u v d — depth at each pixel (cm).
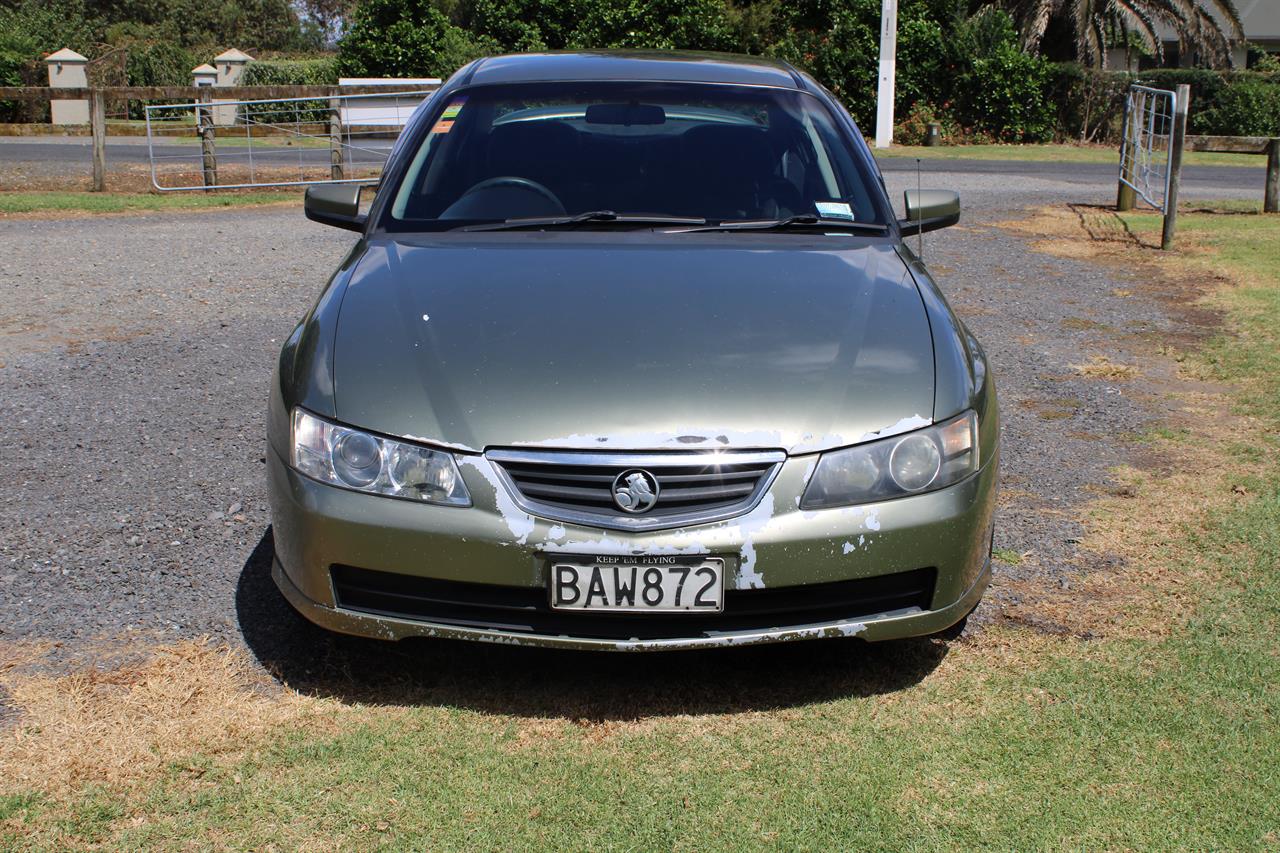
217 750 249
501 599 254
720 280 304
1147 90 1105
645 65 418
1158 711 270
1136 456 449
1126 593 331
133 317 650
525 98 395
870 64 2436
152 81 3350
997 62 2416
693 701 274
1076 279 817
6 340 590
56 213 1079
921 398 265
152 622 304
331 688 276
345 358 272
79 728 255
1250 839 226
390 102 1688
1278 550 359
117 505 382
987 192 1358
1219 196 1359
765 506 249
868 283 309
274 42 6931
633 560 246
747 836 226
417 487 251
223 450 437
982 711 270
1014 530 376
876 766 249
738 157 373
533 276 304
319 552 258
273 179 1402
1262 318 686
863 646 301
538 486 249
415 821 228
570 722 264
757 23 2633
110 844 219
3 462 418
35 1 5278
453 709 268
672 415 251
